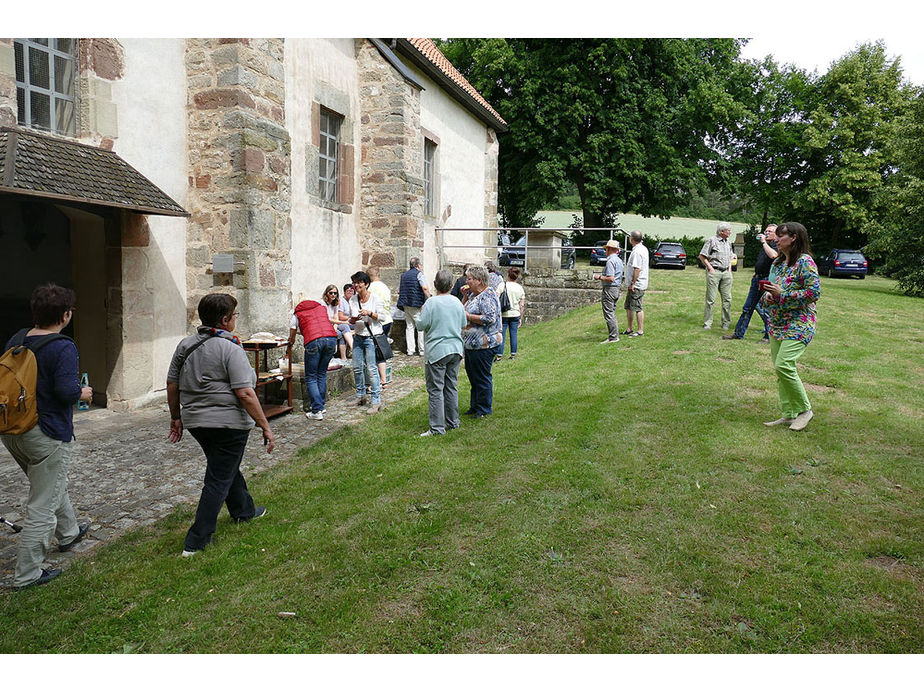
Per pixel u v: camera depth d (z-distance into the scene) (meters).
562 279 16.05
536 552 3.82
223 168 8.48
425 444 6.15
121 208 7.32
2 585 3.77
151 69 8.02
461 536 4.09
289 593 3.57
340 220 12.06
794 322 5.65
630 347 9.90
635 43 24.94
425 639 3.13
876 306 14.20
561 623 3.19
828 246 36.44
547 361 9.79
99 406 8.27
